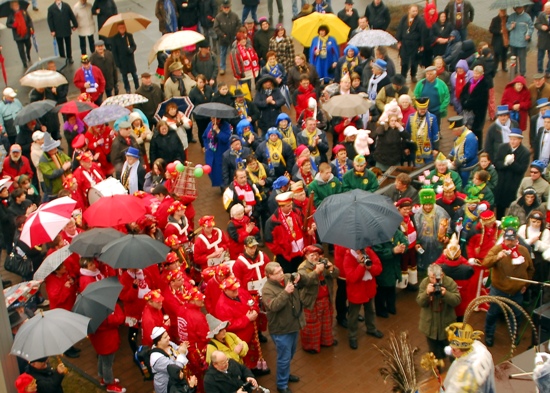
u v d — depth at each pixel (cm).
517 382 809
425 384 848
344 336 1134
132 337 1070
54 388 912
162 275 1045
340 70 1792
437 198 1251
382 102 1599
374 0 2105
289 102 1758
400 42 2011
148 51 2291
